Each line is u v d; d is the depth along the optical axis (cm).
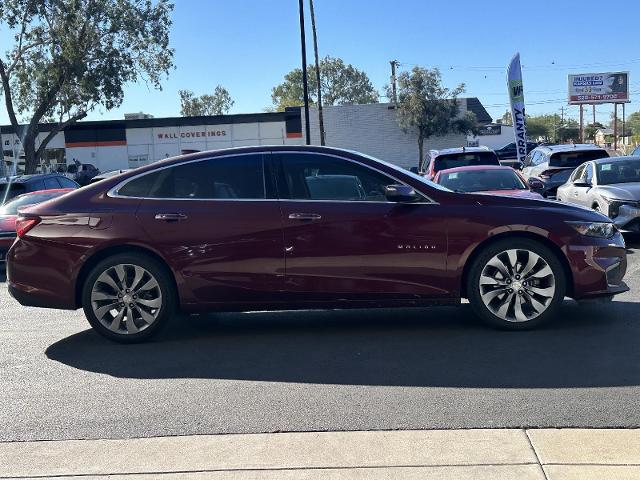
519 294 590
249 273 588
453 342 573
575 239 581
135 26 3747
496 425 400
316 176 602
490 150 1518
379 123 5050
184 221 588
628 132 9000
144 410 444
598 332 588
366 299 591
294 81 10019
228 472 354
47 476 358
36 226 600
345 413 427
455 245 581
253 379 500
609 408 421
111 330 600
